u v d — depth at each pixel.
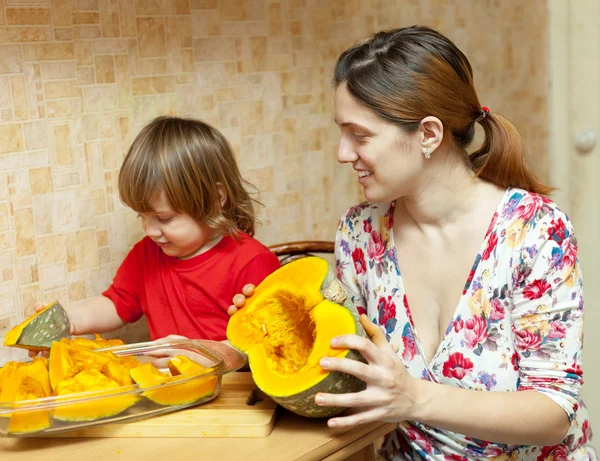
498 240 1.10
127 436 0.97
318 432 0.96
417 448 1.16
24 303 1.40
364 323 0.97
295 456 0.90
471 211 1.13
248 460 0.89
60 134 1.42
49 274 1.43
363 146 1.07
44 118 1.39
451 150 1.11
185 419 0.98
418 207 1.14
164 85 1.58
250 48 1.73
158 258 1.46
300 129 1.88
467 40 2.17
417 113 1.04
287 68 1.82
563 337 1.06
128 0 1.49
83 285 1.49
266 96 1.78
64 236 1.45
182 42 1.60
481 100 2.22
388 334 1.19
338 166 1.99
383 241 1.21
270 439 0.95
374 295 1.22
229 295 1.42
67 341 1.09
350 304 1.00
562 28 1.84
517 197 1.11
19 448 0.95
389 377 0.90
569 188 1.90
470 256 1.12
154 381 0.98
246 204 1.50
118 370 1.03
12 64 1.34
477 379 1.11
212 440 0.95
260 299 1.03
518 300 1.08
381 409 0.92
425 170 1.09
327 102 1.94
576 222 1.90
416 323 1.17
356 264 1.26
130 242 1.56
